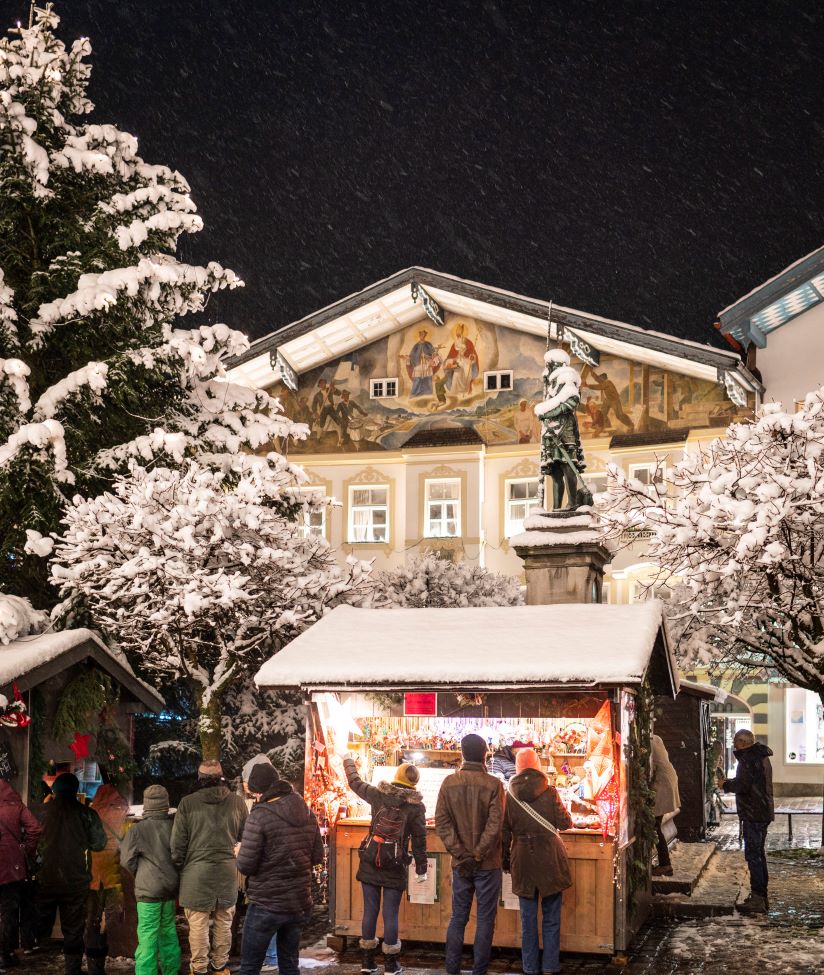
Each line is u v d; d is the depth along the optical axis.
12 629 14.30
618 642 11.97
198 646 19.06
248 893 9.41
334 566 19.98
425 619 13.24
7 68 21.53
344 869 12.39
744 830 14.46
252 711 22.08
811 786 35.94
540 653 11.84
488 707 12.75
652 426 37.91
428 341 40.75
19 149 20.48
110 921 11.59
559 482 16.94
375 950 11.38
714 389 37.47
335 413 41.22
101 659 14.46
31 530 18.02
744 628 18.98
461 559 38.81
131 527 17.38
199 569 17.16
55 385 19.53
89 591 17.39
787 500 15.16
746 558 15.35
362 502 40.50
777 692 36.44
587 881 11.65
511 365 39.81
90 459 19.94
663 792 15.59
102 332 20.64
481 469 39.19
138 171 22.28
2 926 11.53
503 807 11.04
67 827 11.05
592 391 38.66
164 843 10.20
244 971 9.28
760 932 13.08
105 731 14.98
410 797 11.05
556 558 16.20
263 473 18.58
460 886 10.92
